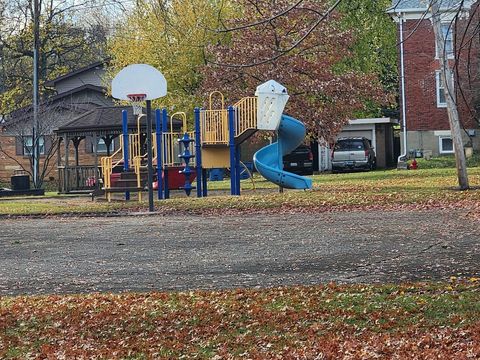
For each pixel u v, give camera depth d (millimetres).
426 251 16000
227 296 12539
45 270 15750
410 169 45656
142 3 38250
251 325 10805
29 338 10703
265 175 31672
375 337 9781
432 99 49750
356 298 11836
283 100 30828
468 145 48375
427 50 49281
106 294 13211
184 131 31750
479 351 8781
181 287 13617
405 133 50188
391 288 12359
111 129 38938
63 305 12383
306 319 10945
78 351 9930
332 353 9195
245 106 31016
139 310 11836
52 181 51469
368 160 51656
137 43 46594
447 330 9875
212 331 10648
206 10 43781
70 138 41250
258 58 41188
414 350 9086
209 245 17984
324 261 15430
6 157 51781
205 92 42031
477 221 20109
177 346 10023
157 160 31156
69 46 63375
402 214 22406
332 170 52375
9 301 12914
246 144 53969
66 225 22719
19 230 21859
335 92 42094
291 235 19016
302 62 41719
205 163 31234
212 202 26891
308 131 43500
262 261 15719
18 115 49281
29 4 58312
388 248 16547
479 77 33656
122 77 25719
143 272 15148
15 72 64688
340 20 42656
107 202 30516
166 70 46094
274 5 40219
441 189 28672
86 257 17031
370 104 56156
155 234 20109
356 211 23625
